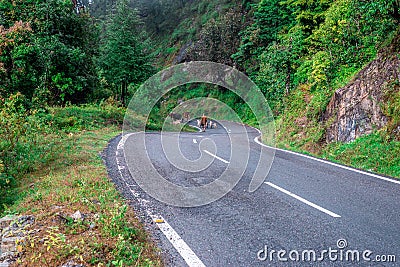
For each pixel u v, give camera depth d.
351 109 12.19
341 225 4.86
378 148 10.05
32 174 7.84
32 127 11.36
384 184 7.06
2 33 15.89
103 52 26.95
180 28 55.56
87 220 4.70
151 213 5.38
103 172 7.68
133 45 26.75
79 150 10.43
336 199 6.04
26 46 16.81
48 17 20.08
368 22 14.32
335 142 12.28
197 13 56.53
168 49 53.12
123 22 26.86
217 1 51.59
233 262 3.86
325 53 16.86
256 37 29.72
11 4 19.05
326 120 13.91
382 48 12.55
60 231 4.36
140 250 4.04
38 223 4.58
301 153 11.28
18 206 5.56
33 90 17.58
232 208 5.62
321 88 16.19
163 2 62.94
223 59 33.06
